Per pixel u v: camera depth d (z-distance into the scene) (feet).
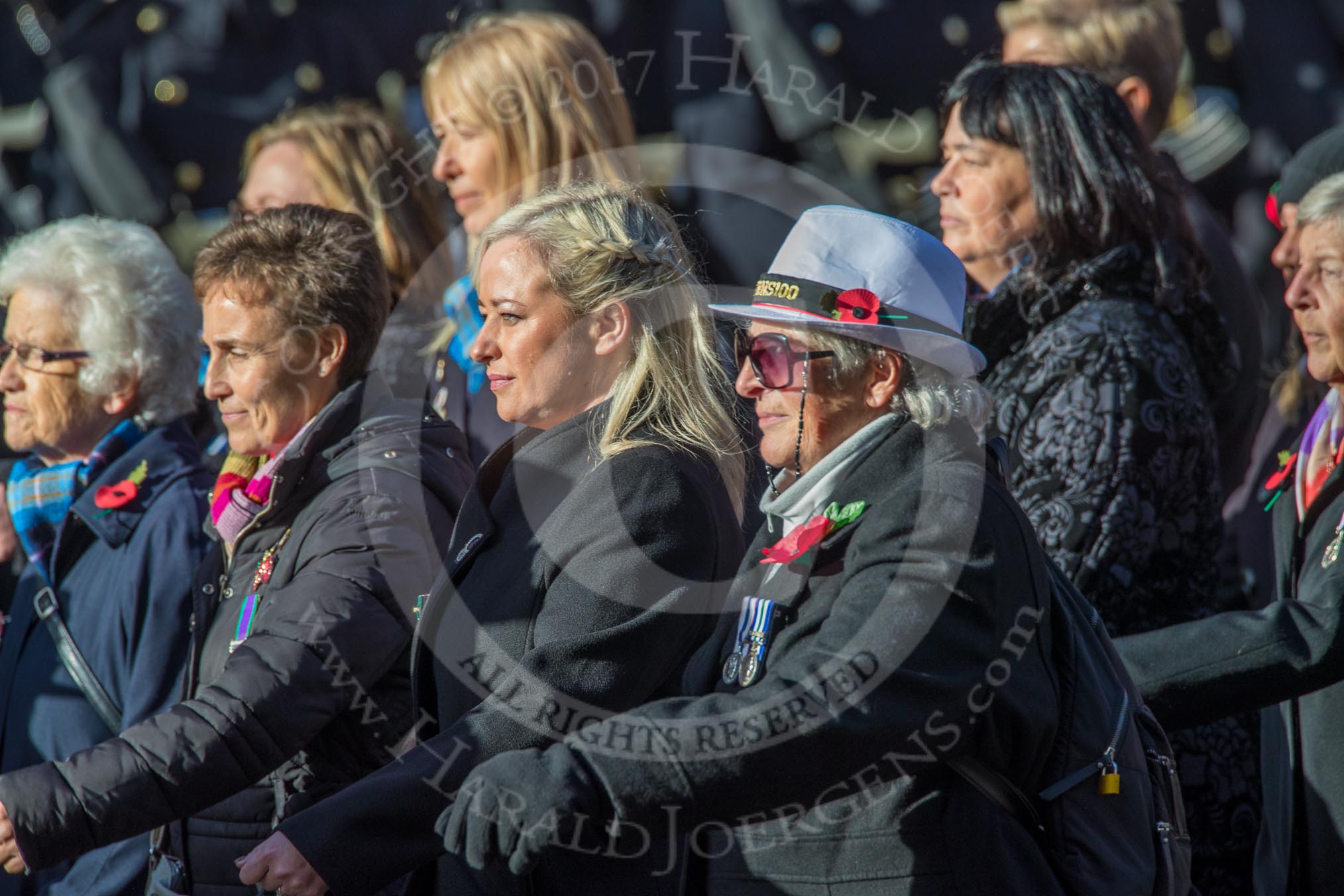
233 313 30.22
